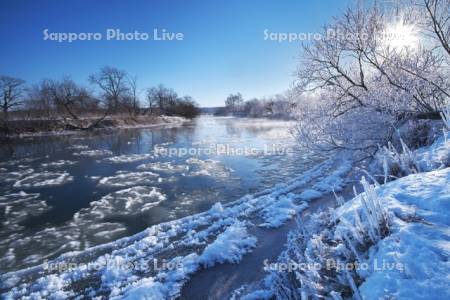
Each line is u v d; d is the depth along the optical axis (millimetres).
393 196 3326
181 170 12500
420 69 7383
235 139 23078
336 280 2719
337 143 8391
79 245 6098
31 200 9047
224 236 4918
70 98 42844
